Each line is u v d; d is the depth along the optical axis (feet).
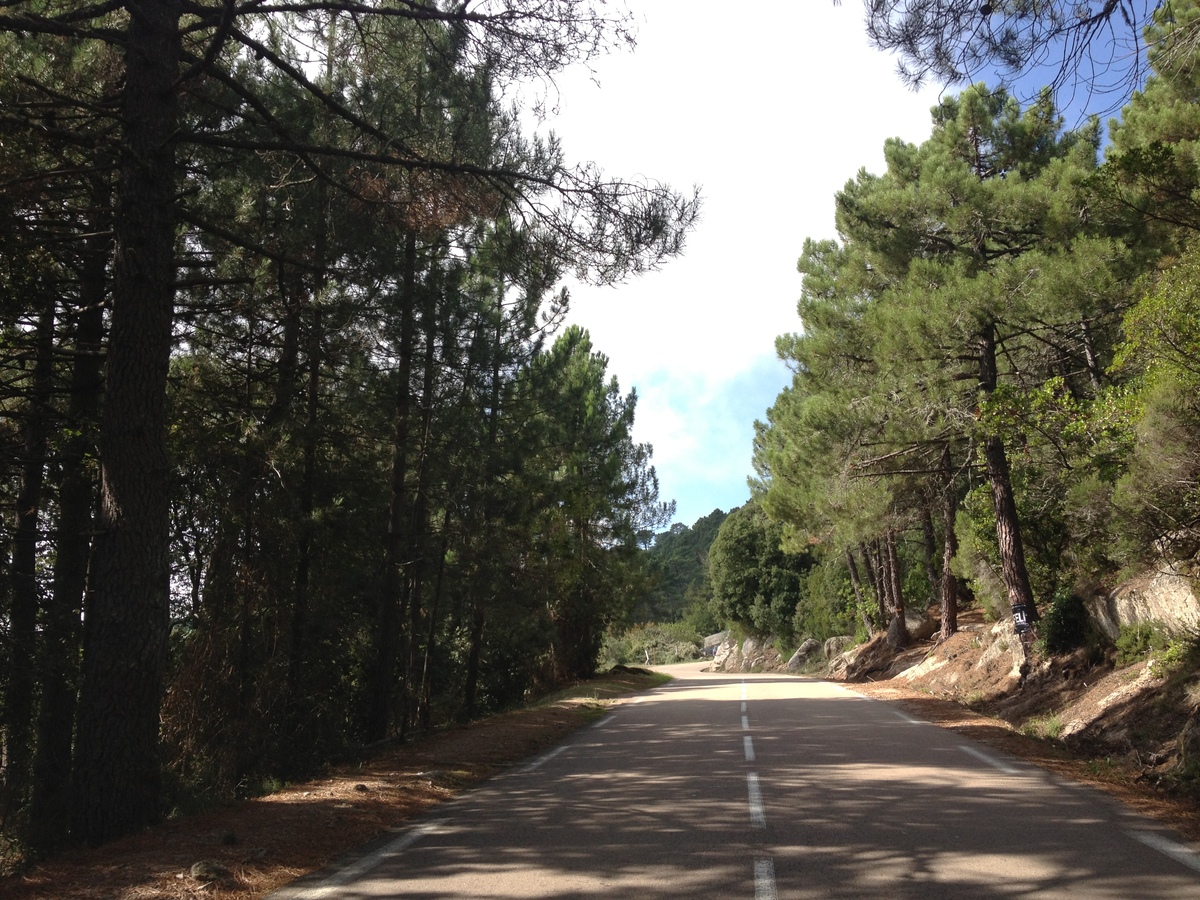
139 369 28.84
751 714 58.70
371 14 33.83
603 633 157.07
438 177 35.14
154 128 30.19
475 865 20.49
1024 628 63.77
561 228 35.37
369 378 56.29
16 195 30.78
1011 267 62.08
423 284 53.67
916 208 68.80
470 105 34.37
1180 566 40.11
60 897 18.88
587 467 117.19
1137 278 54.03
